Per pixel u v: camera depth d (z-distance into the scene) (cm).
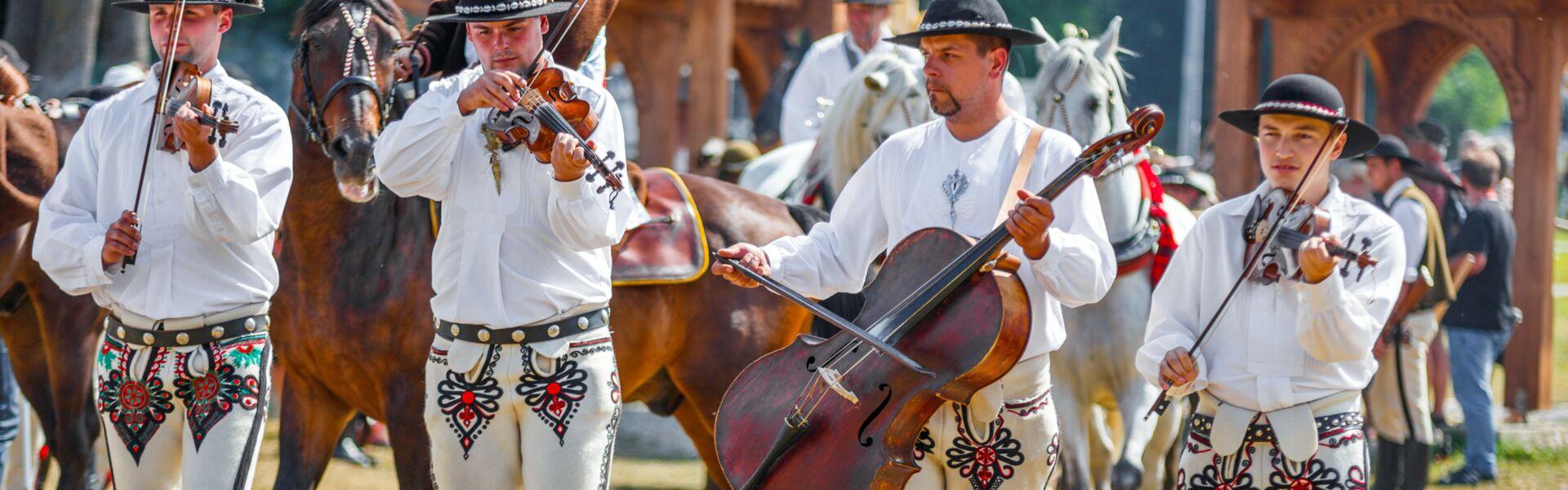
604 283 809
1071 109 1245
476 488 798
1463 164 1795
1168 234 1214
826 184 1395
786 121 1806
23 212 1148
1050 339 788
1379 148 1609
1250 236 821
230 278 865
